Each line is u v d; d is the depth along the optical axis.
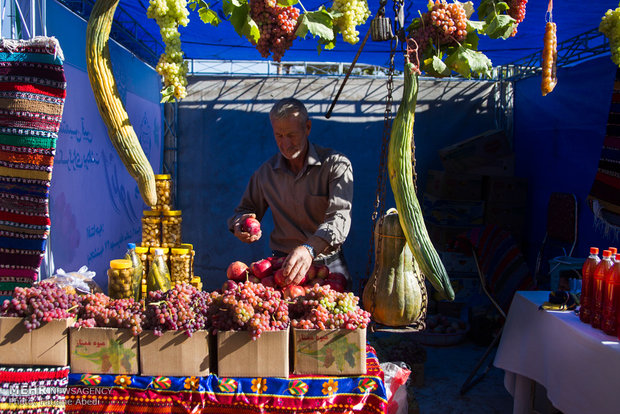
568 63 5.70
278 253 3.57
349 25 2.50
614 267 2.77
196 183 7.36
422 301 2.52
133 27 5.52
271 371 2.04
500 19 2.60
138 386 2.02
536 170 6.51
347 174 3.24
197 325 2.05
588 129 5.34
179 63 2.28
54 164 3.67
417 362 4.63
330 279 2.79
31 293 2.10
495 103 7.30
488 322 5.68
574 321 3.04
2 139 2.55
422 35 2.57
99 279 4.67
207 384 2.02
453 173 6.48
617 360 2.55
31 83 2.53
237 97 7.29
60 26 3.74
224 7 2.38
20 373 2.01
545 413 3.52
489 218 6.46
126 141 2.16
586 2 4.23
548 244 6.03
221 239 7.41
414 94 2.43
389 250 2.50
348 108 7.29
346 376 2.06
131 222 5.73
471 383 4.59
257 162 7.34
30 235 2.62
